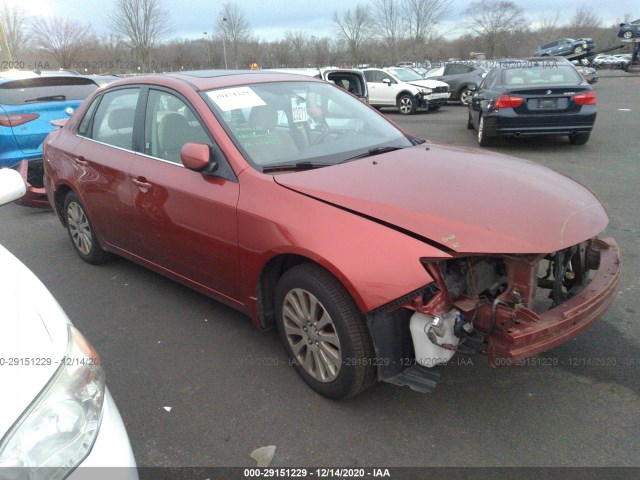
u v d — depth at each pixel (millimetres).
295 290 2855
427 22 58969
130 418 2822
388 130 3955
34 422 1479
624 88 24500
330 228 2625
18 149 6617
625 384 2945
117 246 4379
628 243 4973
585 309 2527
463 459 2467
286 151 3316
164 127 3662
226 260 3174
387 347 2531
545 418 2711
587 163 8516
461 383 3014
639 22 38438
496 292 2711
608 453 2471
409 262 2420
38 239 5820
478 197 2695
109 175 4051
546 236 2465
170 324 3797
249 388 3037
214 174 3203
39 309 1831
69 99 7551
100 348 3512
